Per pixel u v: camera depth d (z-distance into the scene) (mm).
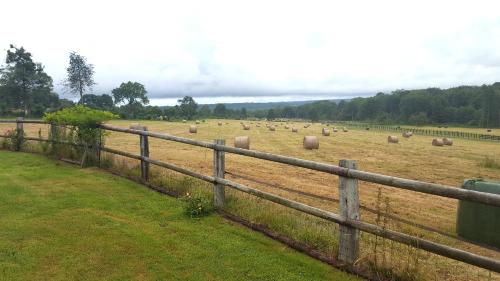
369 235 6301
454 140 53531
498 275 5422
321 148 30250
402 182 4273
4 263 4828
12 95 96625
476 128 116875
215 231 5984
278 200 5875
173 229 6043
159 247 5371
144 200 7559
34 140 13539
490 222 6719
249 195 7602
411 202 11070
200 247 5391
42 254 5090
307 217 6941
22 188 8289
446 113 151875
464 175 18188
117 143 25562
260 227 6062
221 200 6969
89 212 6777
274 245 5492
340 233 4969
